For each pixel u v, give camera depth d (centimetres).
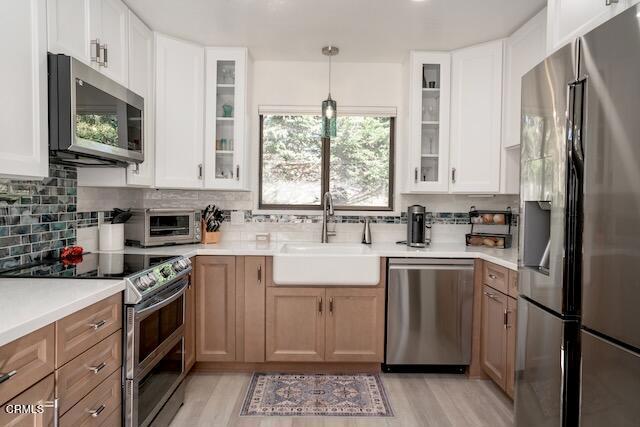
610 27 126
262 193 337
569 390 148
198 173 287
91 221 249
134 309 163
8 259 183
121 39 227
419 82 298
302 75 327
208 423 212
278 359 269
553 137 156
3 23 135
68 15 177
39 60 155
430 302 268
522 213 182
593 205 133
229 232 325
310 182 336
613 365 125
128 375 163
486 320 260
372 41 284
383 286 270
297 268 261
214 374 274
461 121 292
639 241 114
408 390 253
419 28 262
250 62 311
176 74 275
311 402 236
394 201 333
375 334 270
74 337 129
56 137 163
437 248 292
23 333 103
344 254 262
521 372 183
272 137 337
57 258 212
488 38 278
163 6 235
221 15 246
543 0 225
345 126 336
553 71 156
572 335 147
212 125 290
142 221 267
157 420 193
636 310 115
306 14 245
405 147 311
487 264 259
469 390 254
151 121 264
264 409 227
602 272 129
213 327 268
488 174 284
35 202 200
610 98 125
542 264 178
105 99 191
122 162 224
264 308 268
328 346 269
